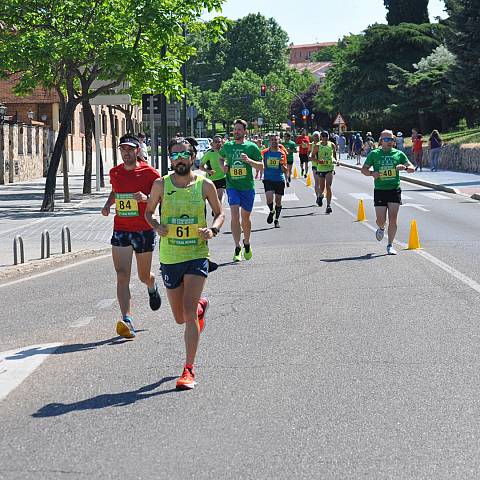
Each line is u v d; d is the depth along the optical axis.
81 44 29.12
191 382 7.83
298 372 8.31
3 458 6.07
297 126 144.88
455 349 9.17
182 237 8.32
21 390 7.93
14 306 12.69
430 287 13.24
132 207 10.52
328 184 27.34
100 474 5.71
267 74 182.12
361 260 16.59
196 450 6.15
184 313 8.23
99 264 17.20
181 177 8.40
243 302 12.30
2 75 31.70
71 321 11.35
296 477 5.57
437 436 6.34
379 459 5.88
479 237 20.38
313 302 12.17
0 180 47.41
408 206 30.27
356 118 93.94
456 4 54.62
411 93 77.06
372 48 92.31
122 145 10.47
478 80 54.94
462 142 55.66
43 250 17.62
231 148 16.61
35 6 30.52
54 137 59.62
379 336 9.88
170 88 31.42
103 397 7.62
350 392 7.58
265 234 22.00
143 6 29.97
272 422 6.77
